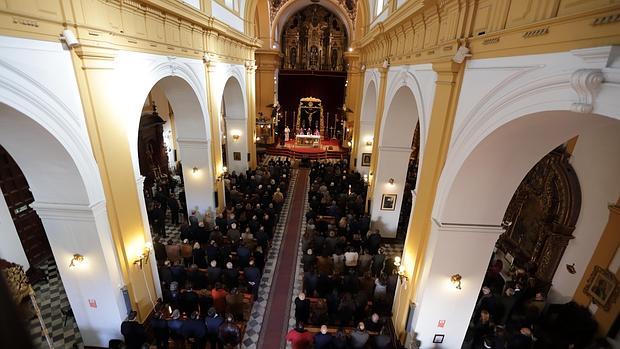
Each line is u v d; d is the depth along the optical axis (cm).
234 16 1266
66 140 496
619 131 641
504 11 416
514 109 393
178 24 819
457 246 576
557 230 758
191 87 911
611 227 655
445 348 662
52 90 467
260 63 2195
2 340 61
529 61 370
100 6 544
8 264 504
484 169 498
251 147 1644
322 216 1163
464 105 506
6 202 841
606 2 281
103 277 615
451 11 538
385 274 820
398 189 1086
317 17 2394
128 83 635
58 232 577
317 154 2138
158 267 847
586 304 693
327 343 607
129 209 656
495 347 631
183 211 1193
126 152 639
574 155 728
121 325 612
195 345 635
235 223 979
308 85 2523
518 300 767
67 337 703
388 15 959
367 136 1526
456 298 618
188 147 1062
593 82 283
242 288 804
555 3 338
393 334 730
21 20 414
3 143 478
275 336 728
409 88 779
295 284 889
